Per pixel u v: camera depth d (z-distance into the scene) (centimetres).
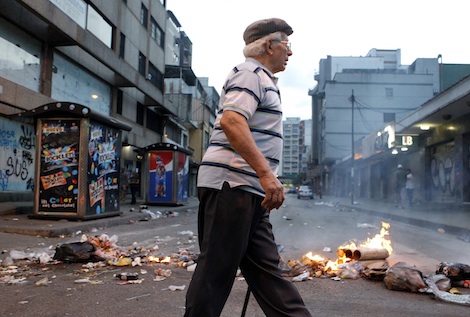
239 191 173
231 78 178
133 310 340
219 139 181
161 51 3148
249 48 194
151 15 2880
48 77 1575
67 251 545
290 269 484
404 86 5119
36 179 1002
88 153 1009
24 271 490
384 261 495
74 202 994
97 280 446
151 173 1875
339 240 824
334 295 399
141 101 2702
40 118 1008
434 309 354
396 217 1452
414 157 2441
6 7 1311
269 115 180
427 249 714
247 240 177
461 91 1476
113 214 1164
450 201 1930
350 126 5191
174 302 363
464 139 1783
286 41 197
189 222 1209
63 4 1606
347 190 4853
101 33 2033
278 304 179
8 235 775
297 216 1542
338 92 5209
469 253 670
